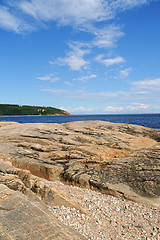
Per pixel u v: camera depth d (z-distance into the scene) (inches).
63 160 445.7
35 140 553.9
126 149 530.0
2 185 254.2
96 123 792.3
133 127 767.1
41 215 191.2
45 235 161.5
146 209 263.1
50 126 713.0
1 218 179.0
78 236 171.2
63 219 207.2
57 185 339.6
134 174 365.7
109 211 251.4
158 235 203.8
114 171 383.2
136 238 196.2
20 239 152.4
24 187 269.1
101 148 511.2
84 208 246.4
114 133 662.5
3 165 384.8
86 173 375.2
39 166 401.4
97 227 206.8
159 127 1583.4
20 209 197.6
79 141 559.5
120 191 308.2
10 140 572.7
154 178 345.4
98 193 319.6
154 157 456.8
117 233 201.8
